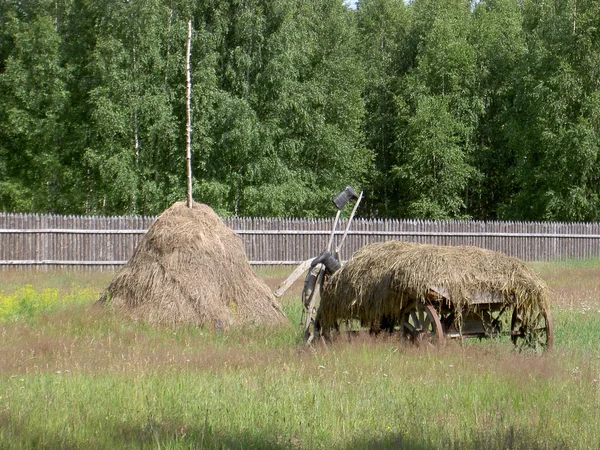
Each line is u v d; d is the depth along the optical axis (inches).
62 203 2655.0
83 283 1496.1
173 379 563.2
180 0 2664.9
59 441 396.8
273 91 2721.5
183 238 943.7
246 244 2098.9
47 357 662.5
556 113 3002.0
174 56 2586.1
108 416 453.1
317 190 2920.8
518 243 2439.7
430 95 3378.4
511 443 400.2
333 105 3090.6
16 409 462.0
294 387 535.2
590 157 2920.8
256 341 797.2
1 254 1876.2
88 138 2610.7
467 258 705.0
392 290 705.6
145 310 901.2
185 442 400.2
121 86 2475.4
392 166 3494.1
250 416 461.7
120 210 2669.8
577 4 3115.2
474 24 3599.9
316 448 401.1
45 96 2603.3
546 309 719.1
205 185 2544.3
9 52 2778.1
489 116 3516.2
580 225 2539.4
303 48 2810.0
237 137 2566.4
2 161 2672.2
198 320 901.2
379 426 445.7
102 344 727.1
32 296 1002.7
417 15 3705.7
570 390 539.8
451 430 438.3
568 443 414.6
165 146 2600.9
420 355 649.0
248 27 2677.2
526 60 3206.2
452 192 3275.1
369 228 2233.0
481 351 679.1
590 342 784.3
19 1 2802.7
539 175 3048.7
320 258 802.8
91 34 2721.5
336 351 684.1
